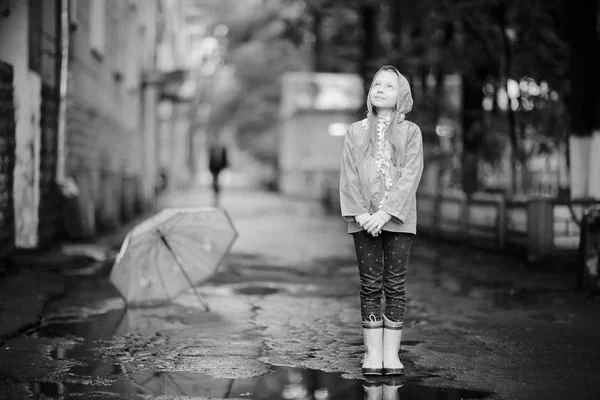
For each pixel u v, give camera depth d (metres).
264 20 33.34
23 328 6.80
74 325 7.11
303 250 14.95
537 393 4.86
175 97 35.44
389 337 5.35
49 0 12.32
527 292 9.33
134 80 25.61
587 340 6.54
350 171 5.28
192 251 7.85
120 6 21.72
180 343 6.36
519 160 16.34
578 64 12.83
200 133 76.56
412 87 20.42
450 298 8.91
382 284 5.43
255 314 7.84
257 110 60.88
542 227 11.78
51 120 12.41
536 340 6.54
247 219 24.97
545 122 16.36
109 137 20.14
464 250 14.62
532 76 16.62
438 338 6.62
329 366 5.55
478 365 5.61
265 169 70.81
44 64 11.96
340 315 7.83
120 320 7.38
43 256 11.26
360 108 23.69
